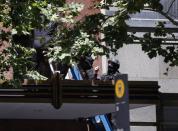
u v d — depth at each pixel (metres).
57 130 20.92
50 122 20.88
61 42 14.72
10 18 14.04
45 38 15.90
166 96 17.72
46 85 16.48
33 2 13.80
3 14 14.04
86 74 18.31
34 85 16.39
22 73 14.57
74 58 14.57
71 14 14.57
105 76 17.92
